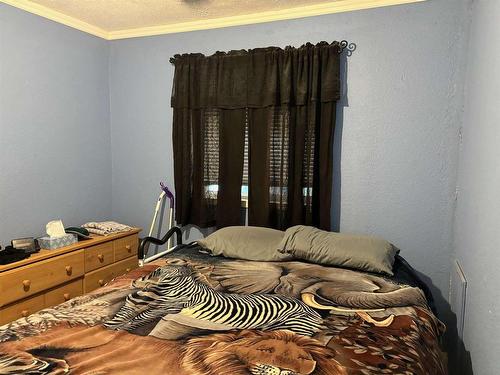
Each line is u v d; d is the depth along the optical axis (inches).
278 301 62.9
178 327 53.9
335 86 97.0
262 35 108.2
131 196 132.0
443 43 90.2
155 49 122.6
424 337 53.1
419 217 96.0
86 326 53.9
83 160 120.6
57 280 92.7
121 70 128.1
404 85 94.5
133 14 108.5
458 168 90.3
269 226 107.2
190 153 116.4
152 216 129.9
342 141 101.4
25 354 45.8
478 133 69.1
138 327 53.9
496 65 57.7
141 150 128.6
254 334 51.6
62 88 111.4
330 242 86.7
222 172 111.8
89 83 121.4
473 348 64.1
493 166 56.3
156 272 77.6
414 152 95.0
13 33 96.2
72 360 44.8
